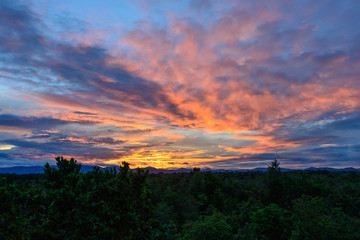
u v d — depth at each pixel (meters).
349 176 69.38
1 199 6.16
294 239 19.19
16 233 6.11
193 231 21.94
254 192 55.97
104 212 6.82
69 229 6.52
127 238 7.09
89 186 7.51
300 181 50.44
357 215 33.91
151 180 64.44
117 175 8.04
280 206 46.44
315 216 19.09
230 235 22.19
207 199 57.81
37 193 6.85
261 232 28.80
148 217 8.03
